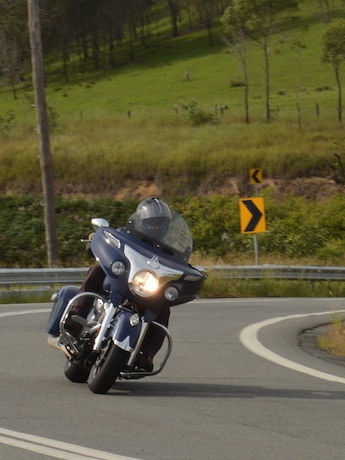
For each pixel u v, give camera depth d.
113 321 12.68
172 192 65.06
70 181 65.25
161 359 17.05
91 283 13.32
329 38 93.12
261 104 112.31
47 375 14.51
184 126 88.62
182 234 12.95
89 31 176.88
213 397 13.07
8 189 64.19
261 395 13.34
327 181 67.25
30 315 24.09
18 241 54.47
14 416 11.24
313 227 59.41
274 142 74.75
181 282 12.54
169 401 12.62
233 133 77.25
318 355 18.42
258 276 38.41
